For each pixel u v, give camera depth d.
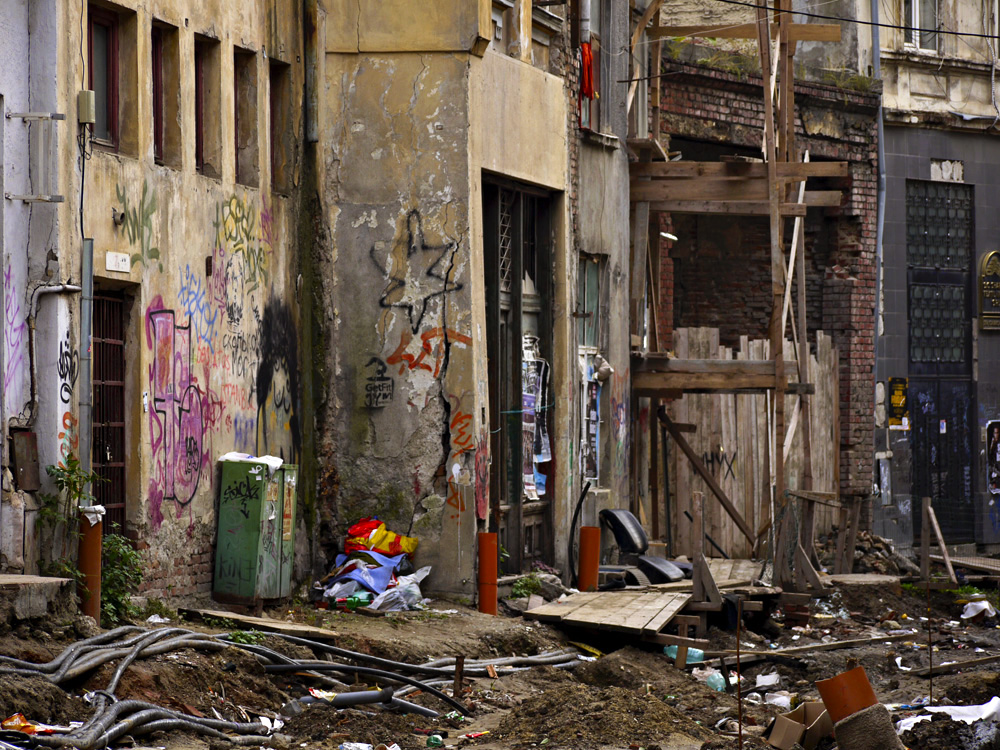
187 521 15.60
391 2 18.83
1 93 13.08
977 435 33.97
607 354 23.78
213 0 16.47
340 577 18.00
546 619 17.69
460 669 13.78
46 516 13.10
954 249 33.69
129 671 11.48
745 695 15.81
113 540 13.98
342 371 18.92
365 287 18.89
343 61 18.95
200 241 16.08
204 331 16.12
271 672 13.05
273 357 17.84
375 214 18.89
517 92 20.34
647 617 17.41
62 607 12.02
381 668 13.98
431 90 18.77
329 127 18.98
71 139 13.62
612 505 23.92
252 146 17.56
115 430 14.73
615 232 23.92
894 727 11.40
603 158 23.55
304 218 18.81
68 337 13.45
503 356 20.73
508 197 20.75
